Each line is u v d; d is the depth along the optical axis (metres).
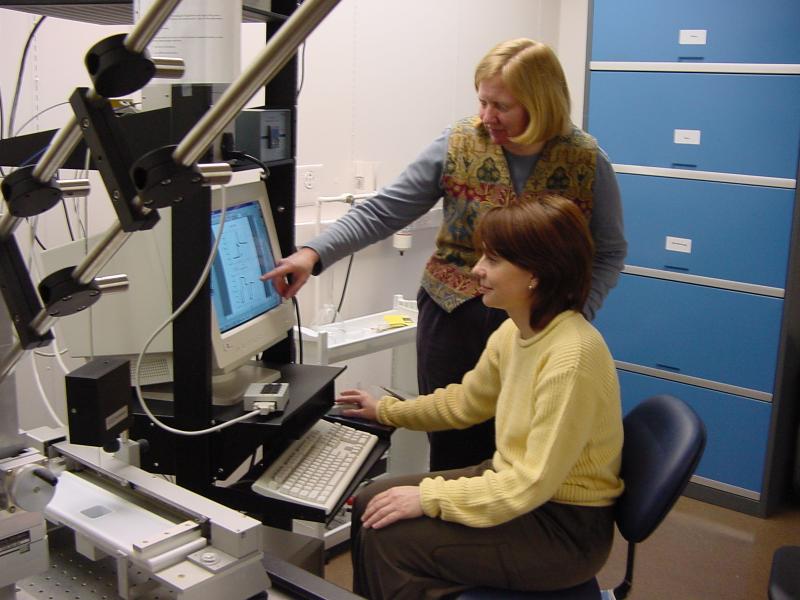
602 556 1.63
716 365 3.26
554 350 1.56
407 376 3.18
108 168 0.78
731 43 3.03
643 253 3.36
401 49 3.32
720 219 3.16
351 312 3.36
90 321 1.61
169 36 1.10
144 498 1.15
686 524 3.20
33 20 2.20
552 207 1.56
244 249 1.77
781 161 3.01
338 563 2.78
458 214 2.03
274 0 1.80
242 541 1.02
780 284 3.08
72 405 1.12
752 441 3.23
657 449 1.64
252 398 1.60
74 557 1.18
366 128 3.26
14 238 0.92
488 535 1.58
